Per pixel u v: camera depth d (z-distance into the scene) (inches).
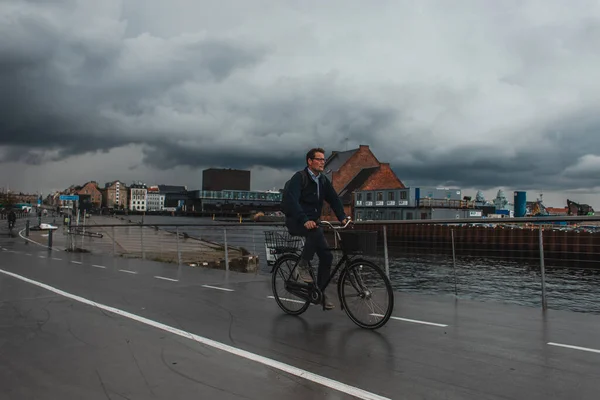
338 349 181.6
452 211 2559.1
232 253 882.1
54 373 152.6
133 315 242.1
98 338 196.5
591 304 572.1
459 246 1519.4
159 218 6102.4
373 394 135.6
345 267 218.8
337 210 227.1
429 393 136.8
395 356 172.7
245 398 132.1
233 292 317.4
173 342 191.0
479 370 157.4
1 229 1571.1
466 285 716.7
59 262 530.0
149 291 320.8
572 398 133.5
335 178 3125.0
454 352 177.9
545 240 1270.9
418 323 225.3
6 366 159.8
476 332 208.1
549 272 880.3
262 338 197.3
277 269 251.3
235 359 168.4
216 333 205.6
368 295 212.2
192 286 344.8
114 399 131.2
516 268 927.0
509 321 229.8
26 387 140.3
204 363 163.5
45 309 256.7
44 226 1544.0
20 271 434.6
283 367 159.3
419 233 1630.2
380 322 207.9
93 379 147.3
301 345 186.7
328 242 222.1
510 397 134.1
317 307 262.2
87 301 281.1
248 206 7623.0
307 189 223.6
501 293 653.3
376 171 2928.2
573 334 205.3
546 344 189.3
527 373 154.6
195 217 7027.6
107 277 394.3
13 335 200.5
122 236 1226.6
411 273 789.2
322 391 137.8
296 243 239.6
